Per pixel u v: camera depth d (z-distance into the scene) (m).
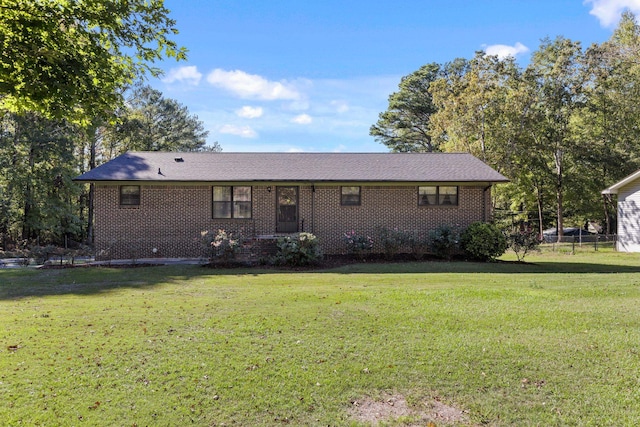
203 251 15.94
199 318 7.04
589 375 4.61
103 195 16.98
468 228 16.67
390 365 4.91
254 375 4.64
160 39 7.35
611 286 9.95
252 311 7.53
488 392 4.25
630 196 23.30
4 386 4.34
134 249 17.00
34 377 4.57
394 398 4.14
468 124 30.67
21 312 7.60
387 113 46.03
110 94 6.99
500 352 5.29
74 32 6.60
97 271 13.71
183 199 17.28
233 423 3.68
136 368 4.83
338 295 8.95
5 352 5.33
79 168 32.91
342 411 3.89
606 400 4.05
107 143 33.28
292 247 14.86
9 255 22.30
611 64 30.70
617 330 6.19
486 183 17.44
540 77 31.97
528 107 31.00
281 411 3.89
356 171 17.97
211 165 18.28
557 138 32.62
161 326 6.54
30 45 5.76
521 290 9.41
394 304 8.01
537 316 7.03
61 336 6.01
